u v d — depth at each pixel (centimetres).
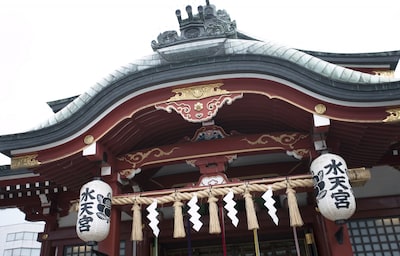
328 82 619
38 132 689
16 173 955
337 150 710
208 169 731
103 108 686
